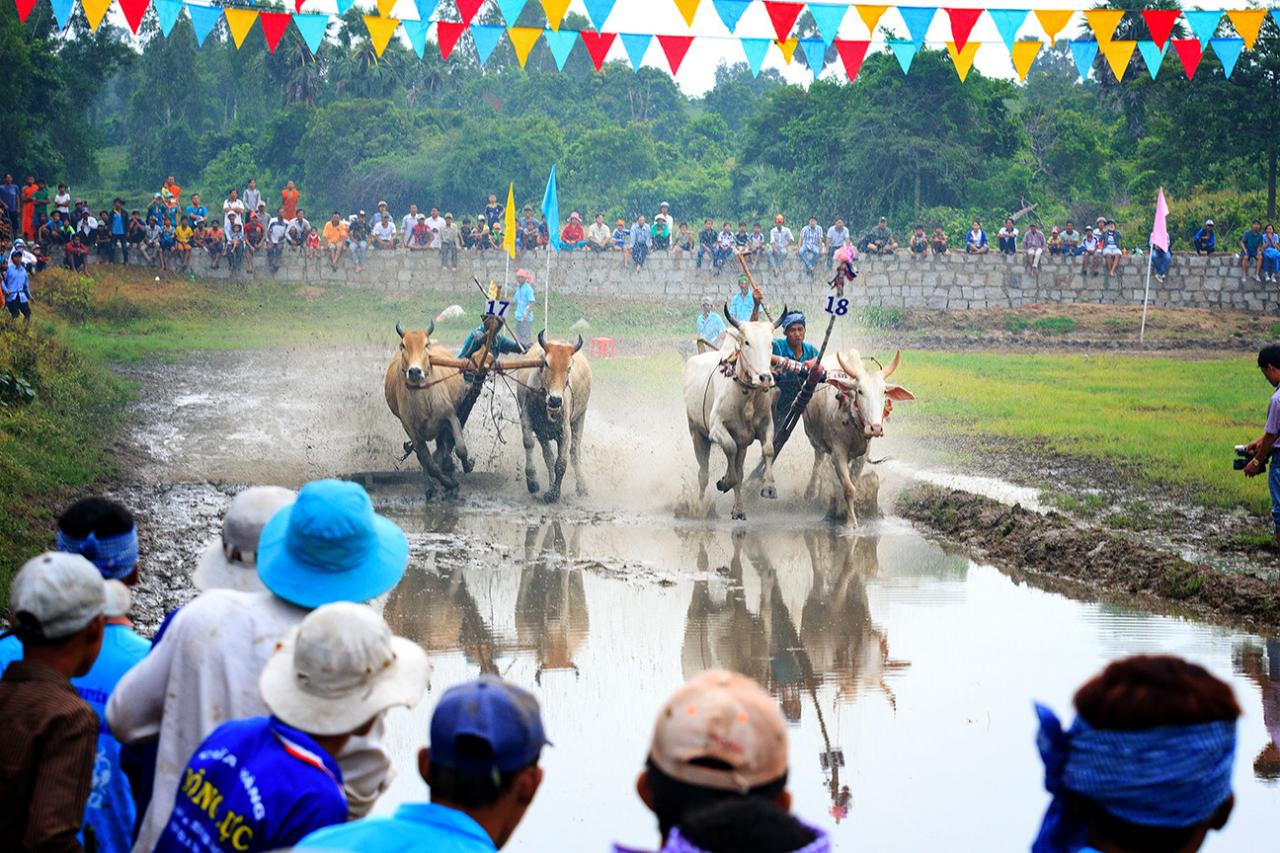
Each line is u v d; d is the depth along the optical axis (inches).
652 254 3351.4
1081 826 242.7
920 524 1237.1
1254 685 729.0
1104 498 1254.3
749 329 1221.7
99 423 1628.9
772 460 1269.7
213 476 1417.3
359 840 263.9
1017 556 1075.3
